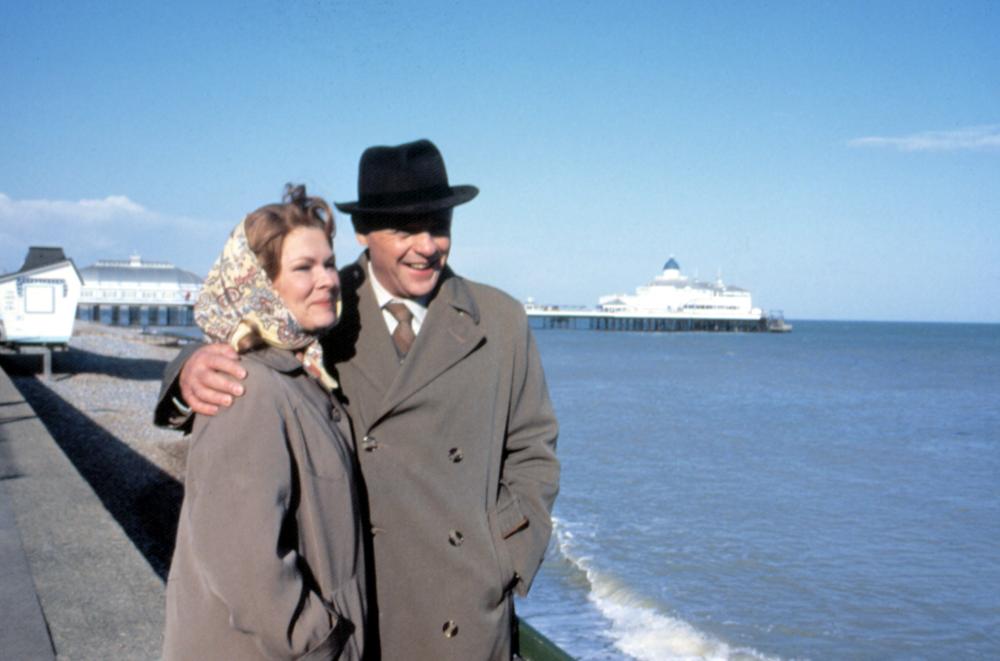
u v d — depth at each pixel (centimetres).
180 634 176
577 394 3925
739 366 6550
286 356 187
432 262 214
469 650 208
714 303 15175
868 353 9456
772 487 1730
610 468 1916
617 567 1116
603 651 834
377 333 215
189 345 191
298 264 184
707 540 1274
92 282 13838
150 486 1152
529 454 232
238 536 162
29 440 906
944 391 4419
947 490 1744
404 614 208
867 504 1583
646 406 3403
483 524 214
